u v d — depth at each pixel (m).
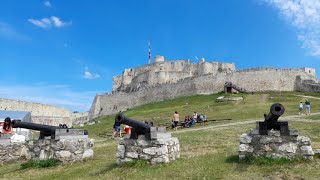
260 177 10.70
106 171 13.28
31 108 73.00
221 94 73.50
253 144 12.85
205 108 52.91
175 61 112.81
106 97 105.88
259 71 78.56
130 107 97.31
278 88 76.50
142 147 13.52
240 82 79.56
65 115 87.19
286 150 12.32
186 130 31.88
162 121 45.50
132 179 11.58
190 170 12.08
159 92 91.81
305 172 10.86
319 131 22.11
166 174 11.79
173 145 14.62
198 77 84.56
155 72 106.56
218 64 108.00
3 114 38.66
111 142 27.23
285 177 10.53
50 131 16.55
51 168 15.36
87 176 12.89
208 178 10.88
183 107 59.16
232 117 39.25
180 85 87.75
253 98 60.34
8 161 19.78
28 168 15.66
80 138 16.70
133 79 117.00
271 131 12.70
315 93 67.81
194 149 17.53
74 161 16.16
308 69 80.44
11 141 20.20
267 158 12.39
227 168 12.05
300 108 37.94
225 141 19.75
